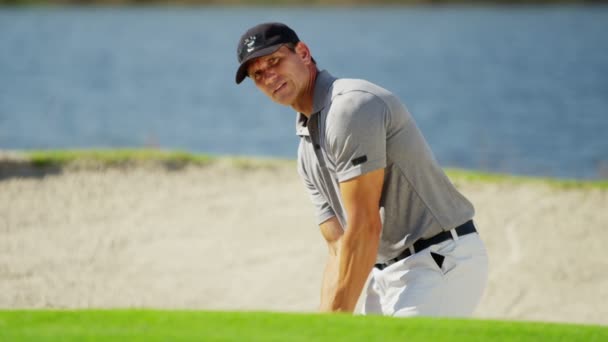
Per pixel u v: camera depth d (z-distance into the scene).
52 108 109.69
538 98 121.75
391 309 14.75
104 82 143.12
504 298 25.83
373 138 13.09
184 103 117.75
